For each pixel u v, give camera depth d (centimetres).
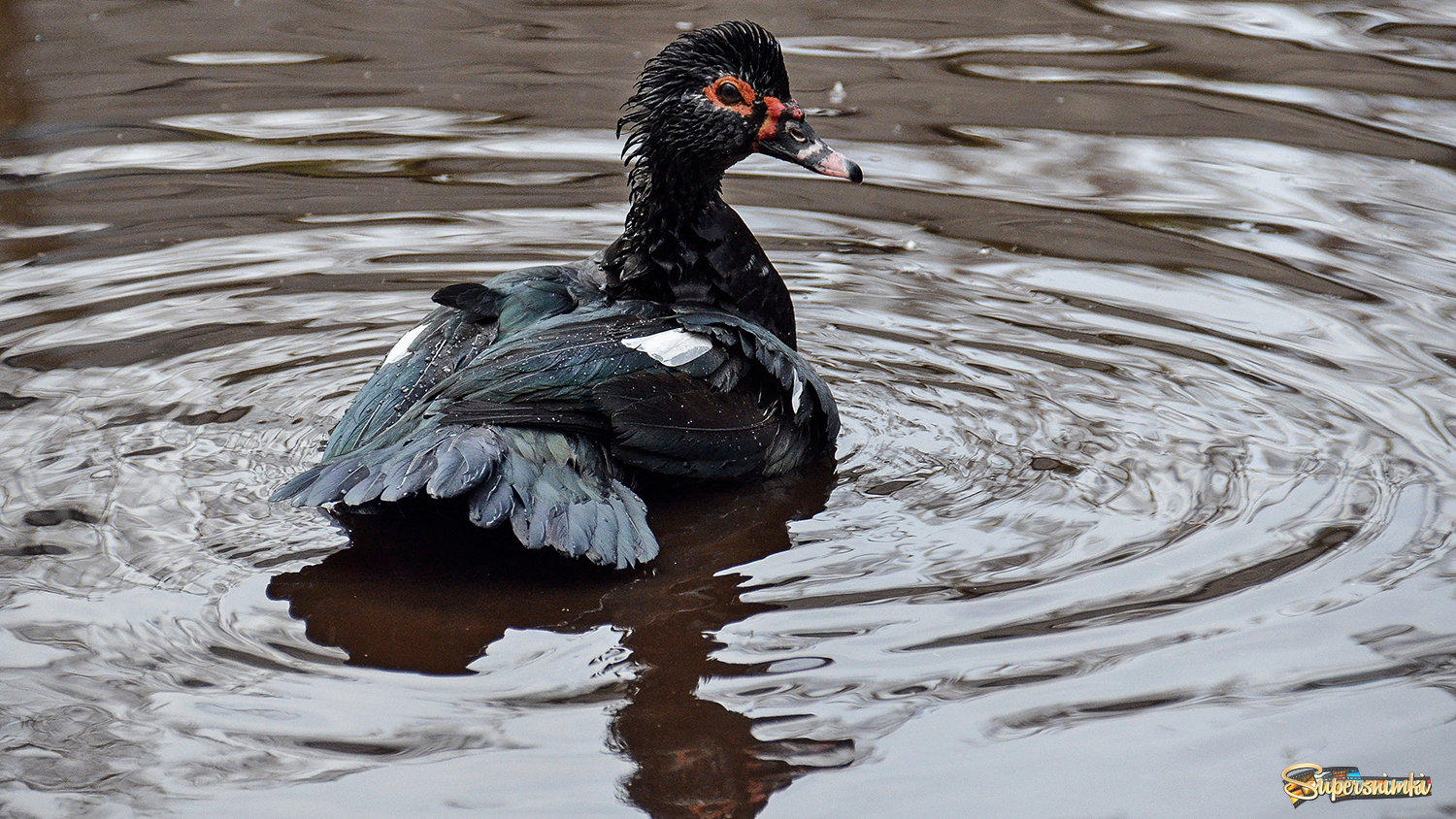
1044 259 1372
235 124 1677
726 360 990
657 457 938
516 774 679
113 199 1480
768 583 853
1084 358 1180
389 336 1225
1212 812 660
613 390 916
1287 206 1462
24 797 661
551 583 856
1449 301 1252
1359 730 714
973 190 1523
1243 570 854
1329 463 989
